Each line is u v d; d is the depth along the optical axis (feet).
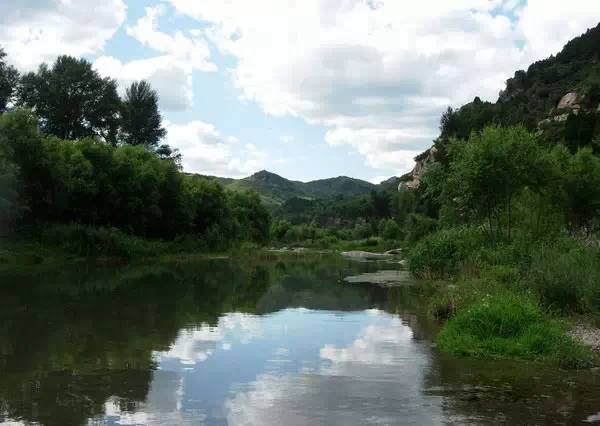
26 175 127.54
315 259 195.52
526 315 44.60
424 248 103.65
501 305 45.78
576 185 104.27
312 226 404.36
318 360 39.17
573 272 57.26
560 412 27.68
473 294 58.13
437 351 42.47
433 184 124.06
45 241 130.52
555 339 40.75
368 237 361.10
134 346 42.88
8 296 69.72
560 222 104.58
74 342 43.88
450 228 115.03
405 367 37.24
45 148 132.46
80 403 28.60
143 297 72.49
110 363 37.37
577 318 52.75
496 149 91.20
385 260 192.44
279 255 213.05
